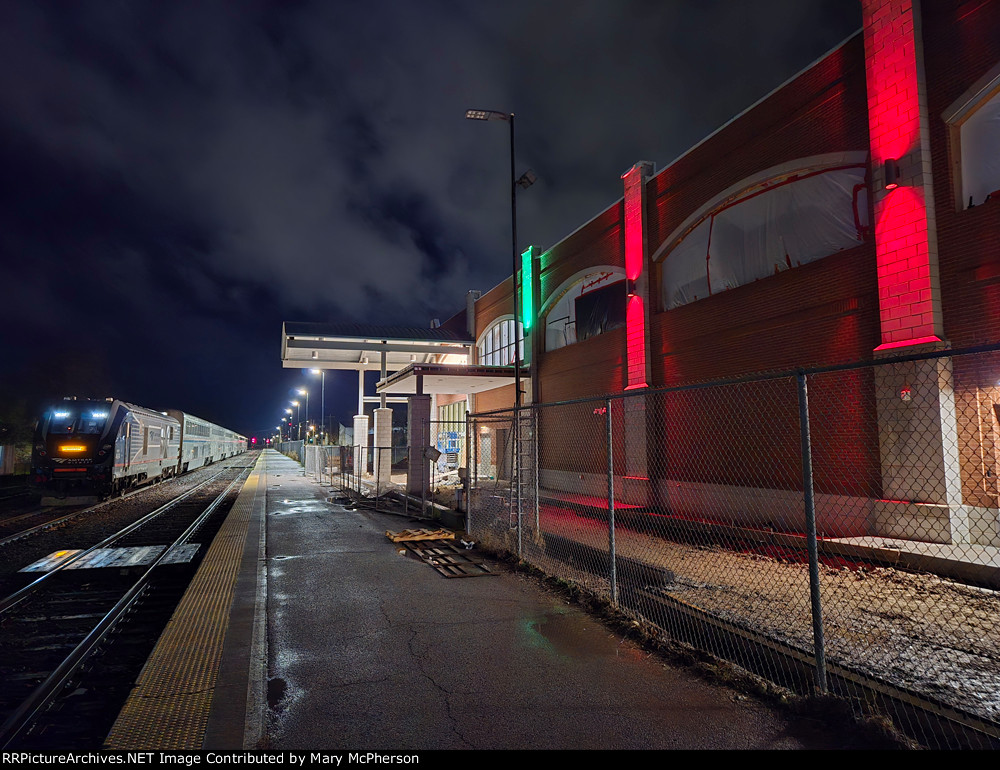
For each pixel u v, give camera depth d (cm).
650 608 632
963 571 728
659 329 1520
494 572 797
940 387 869
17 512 1698
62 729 416
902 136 945
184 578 878
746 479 1227
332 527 1255
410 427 1867
